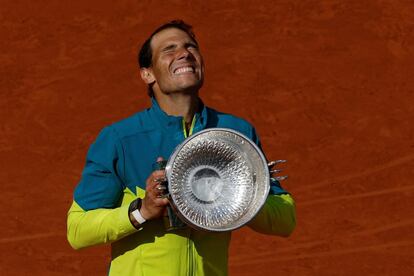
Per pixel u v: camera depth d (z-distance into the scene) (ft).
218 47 142.20
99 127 127.85
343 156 118.11
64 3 155.02
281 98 131.03
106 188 36.76
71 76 138.92
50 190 114.73
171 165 33.40
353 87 132.46
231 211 34.22
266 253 99.04
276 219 37.96
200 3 152.05
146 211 34.58
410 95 130.52
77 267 98.89
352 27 144.66
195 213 33.73
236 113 128.67
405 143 120.47
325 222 104.99
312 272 95.96
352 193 110.63
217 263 36.91
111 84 136.56
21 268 99.04
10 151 123.03
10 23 151.84
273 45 142.10
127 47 144.56
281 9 149.38
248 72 136.46
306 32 144.46
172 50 37.45
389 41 141.38
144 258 36.29
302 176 114.52
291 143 121.39
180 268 36.04
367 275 95.55
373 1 149.48
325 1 150.00
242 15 148.66
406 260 97.91
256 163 34.53
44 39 148.15
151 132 37.17
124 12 151.84
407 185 111.86
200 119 38.19
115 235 35.55
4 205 111.24
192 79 37.01
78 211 36.96
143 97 133.59
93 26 149.59
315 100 130.11
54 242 103.71
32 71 140.97
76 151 122.83
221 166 34.50
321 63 137.80
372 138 121.49
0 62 143.33
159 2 153.07
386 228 103.81
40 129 127.65
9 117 130.62
